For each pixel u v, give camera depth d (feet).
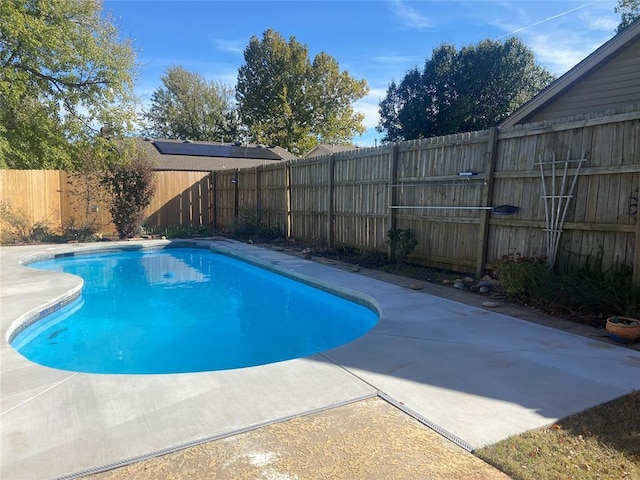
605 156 16.25
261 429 8.19
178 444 7.65
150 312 21.13
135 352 15.99
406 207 26.09
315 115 114.73
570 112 30.01
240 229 43.47
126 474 6.83
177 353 15.90
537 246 18.86
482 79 75.66
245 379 10.52
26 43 43.68
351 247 31.35
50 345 16.63
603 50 26.78
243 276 29.58
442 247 24.03
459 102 76.33
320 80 112.47
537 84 77.30
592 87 28.48
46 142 47.88
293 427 8.27
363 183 29.73
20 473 6.82
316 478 6.70
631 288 14.87
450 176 23.07
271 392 9.78
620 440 7.77
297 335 18.07
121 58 49.16
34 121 46.68
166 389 9.96
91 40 46.73
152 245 39.73
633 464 7.04
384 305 17.52
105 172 42.19
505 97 75.72
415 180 25.46
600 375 10.68
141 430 8.14
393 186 26.94
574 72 28.50
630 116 15.35
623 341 13.08
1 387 10.12
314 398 9.47
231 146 80.64
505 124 33.78
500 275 18.85
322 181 34.37
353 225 31.12
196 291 25.41
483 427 8.23
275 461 7.16
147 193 43.83
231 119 130.11
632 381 10.31
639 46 25.62
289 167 38.75
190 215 52.03
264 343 17.07
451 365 11.35
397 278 23.22
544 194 18.35
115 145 49.67
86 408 9.05
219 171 51.31
